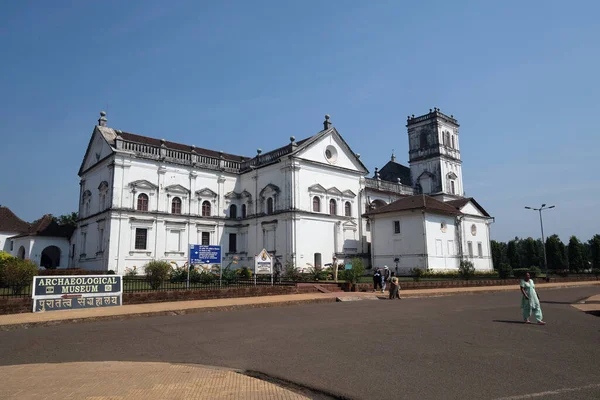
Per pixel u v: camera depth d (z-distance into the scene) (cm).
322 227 4438
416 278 3447
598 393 655
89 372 789
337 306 2028
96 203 4228
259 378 770
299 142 4816
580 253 6944
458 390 671
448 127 6475
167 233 4162
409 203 4394
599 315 1736
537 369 803
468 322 1451
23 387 685
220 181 4694
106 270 3697
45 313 1645
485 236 5066
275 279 3192
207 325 1407
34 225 4819
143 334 1245
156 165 4194
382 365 837
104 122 4419
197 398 624
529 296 1470
